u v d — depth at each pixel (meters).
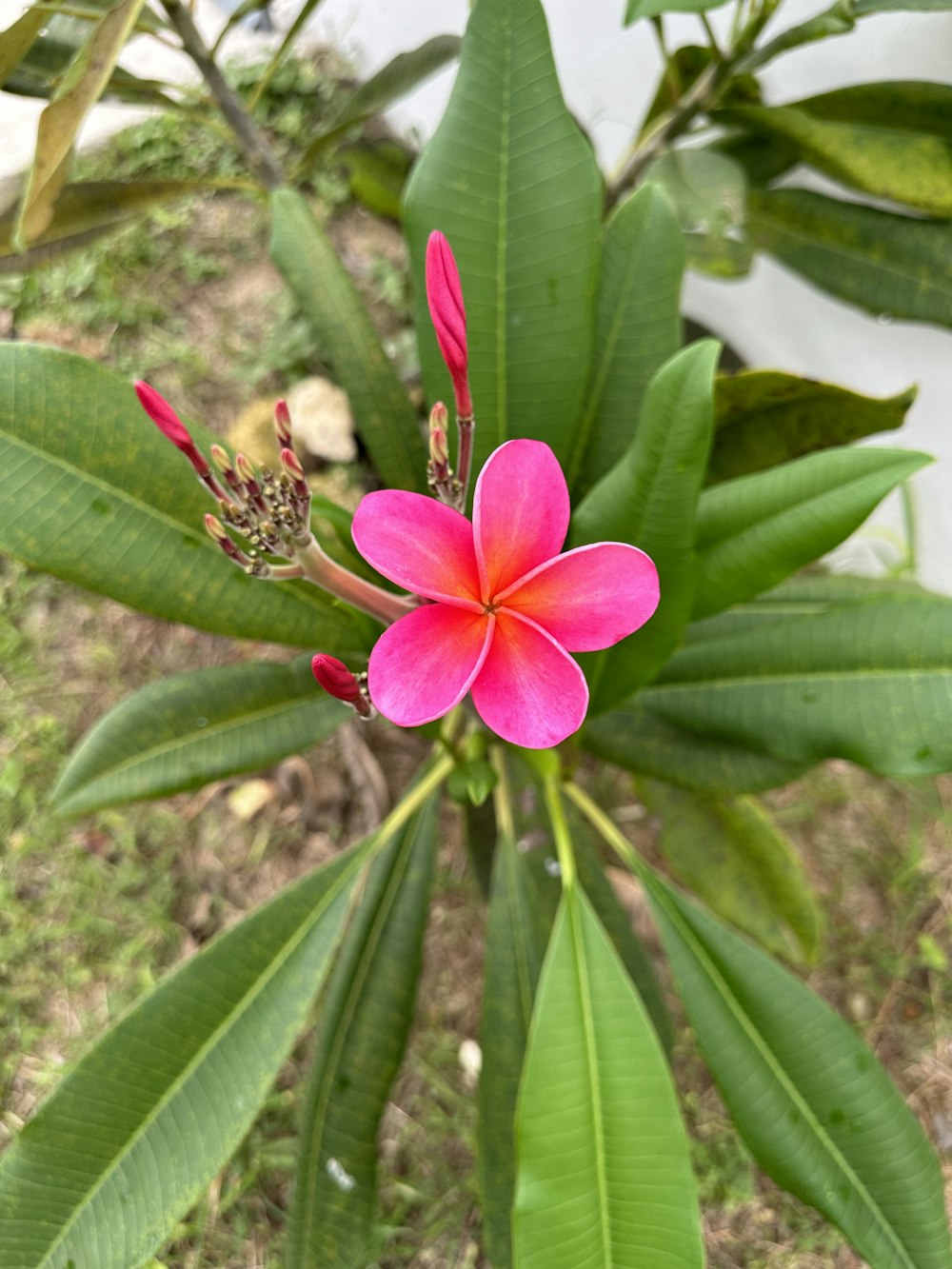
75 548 0.36
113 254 0.88
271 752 0.48
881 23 0.53
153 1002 0.41
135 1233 0.38
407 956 0.51
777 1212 0.66
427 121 0.85
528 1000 0.50
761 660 0.43
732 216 0.48
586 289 0.40
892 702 0.40
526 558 0.25
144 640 0.79
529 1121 0.36
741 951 0.44
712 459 0.51
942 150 0.48
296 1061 0.68
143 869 0.73
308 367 0.87
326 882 0.45
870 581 0.53
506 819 0.53
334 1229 0.47
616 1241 0.35
